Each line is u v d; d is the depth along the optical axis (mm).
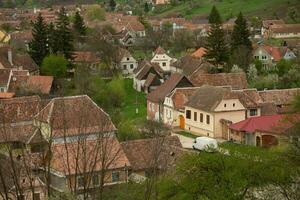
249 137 86688
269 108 95188
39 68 133500
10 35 183000
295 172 41719
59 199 35094
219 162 41719
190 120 97125
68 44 135500
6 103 75188
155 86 124062
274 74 125188
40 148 39531
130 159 59875
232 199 40781
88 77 111125
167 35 188125
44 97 98250
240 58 134750
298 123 55344
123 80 131625
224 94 93000
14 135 46625
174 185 41969
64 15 167250
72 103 65375
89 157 40375
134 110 110062
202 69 125938
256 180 41375
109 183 53125
